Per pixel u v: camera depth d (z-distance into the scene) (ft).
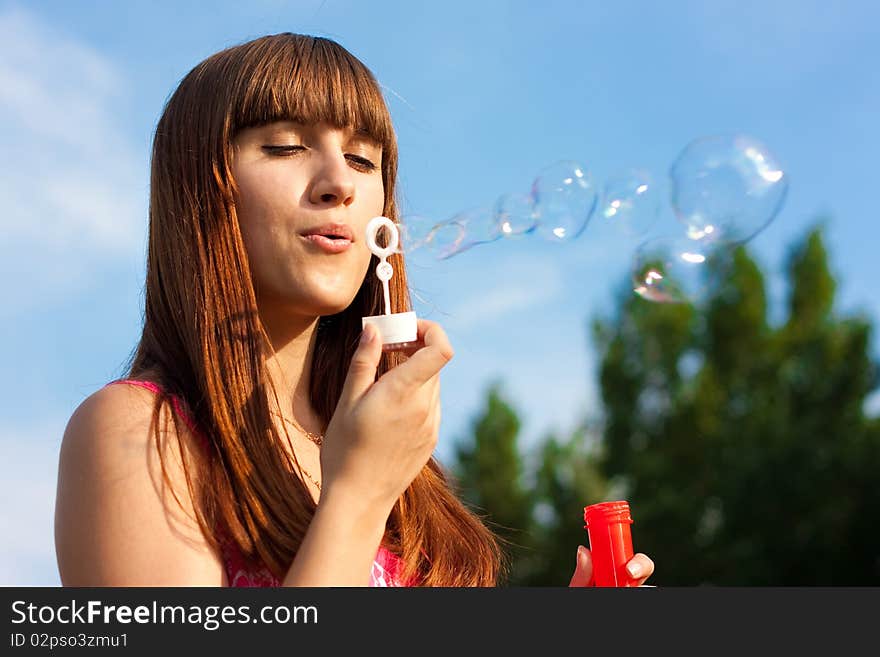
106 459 4.78
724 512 54.54
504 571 7.68
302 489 5.55
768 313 64.49
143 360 5.84
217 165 5.71
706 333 64.80
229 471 5.25
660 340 65.57
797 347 61.93
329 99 5.91
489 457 64.44
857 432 53.78
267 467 5.33
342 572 4.68
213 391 5.33
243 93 5.77
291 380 6.27
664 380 64.69
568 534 61.93
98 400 5.03
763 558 51.65
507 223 8.56
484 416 65.82
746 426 58.65
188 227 5.70
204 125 5.82
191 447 5.19
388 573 6.09
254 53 5.97
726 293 64.80
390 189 6.66
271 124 5.79
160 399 5.14
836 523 50.62
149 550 4.67
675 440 61.72
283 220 5.62
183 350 5.73
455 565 6.56
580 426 66.59
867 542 50.08
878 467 50.83
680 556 55.93
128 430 4.89
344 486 4.83
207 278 5.57
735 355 63.36
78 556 4.70
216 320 5.50
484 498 63.26
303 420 6.38
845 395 58.39
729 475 55.16
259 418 5.43
